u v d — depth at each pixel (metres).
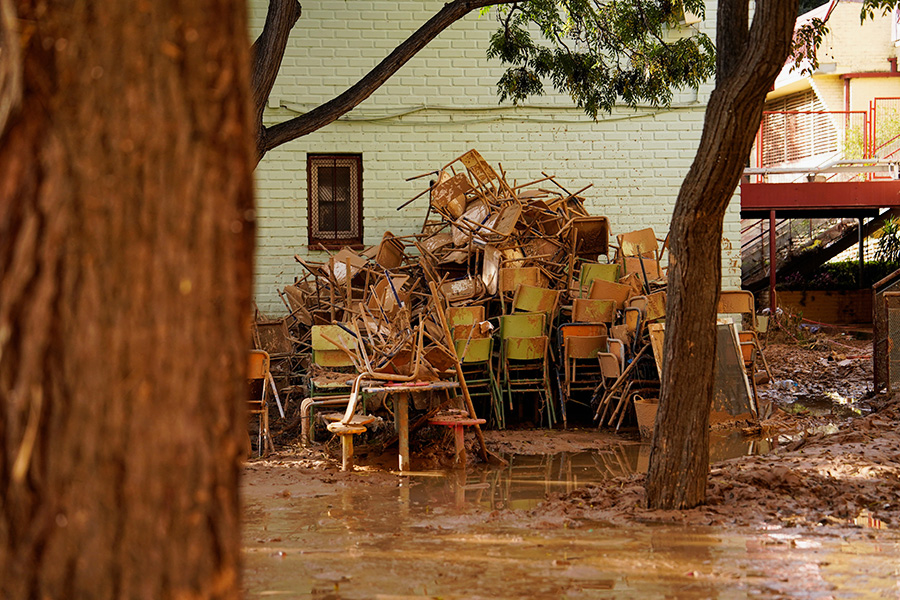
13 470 1.77
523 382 9.41
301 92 12.59
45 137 1.80
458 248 10.74
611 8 10.66
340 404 8.42
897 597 3.54
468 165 11.09
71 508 1.76
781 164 22.80
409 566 4.20
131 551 1.77
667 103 10.98
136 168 1.79
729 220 13.18
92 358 1.77
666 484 5.37
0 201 1.80
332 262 10.51
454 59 12.73
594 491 5.98
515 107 12.74
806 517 5.05
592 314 9.57
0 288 1.79
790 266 19.28
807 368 12.47
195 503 1.81
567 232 10.53
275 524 5.25
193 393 1.82
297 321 11.05
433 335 8.92
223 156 1.87
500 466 7.33
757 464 6.36
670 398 5.37
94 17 1.80
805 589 3.68
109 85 1.79
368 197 12.69
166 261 1.80
